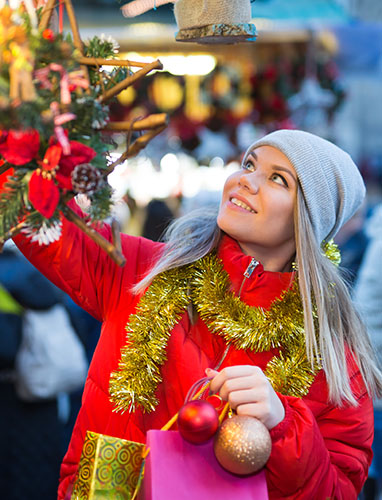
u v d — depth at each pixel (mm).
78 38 1305
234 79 4066
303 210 1676
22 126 1134
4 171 1371
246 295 1685
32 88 1125
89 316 3996
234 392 1398
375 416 3152
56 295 3500
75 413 4082
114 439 1368
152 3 1555
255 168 1709
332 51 4207
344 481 1584
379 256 3236
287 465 1427
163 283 1674
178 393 1606
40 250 1632
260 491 1357
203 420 1327
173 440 1368
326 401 1642
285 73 4023
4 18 1181
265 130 4332
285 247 1749
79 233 1663
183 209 4898
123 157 1270
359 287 3201
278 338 1640
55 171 1194
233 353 1635
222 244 1749
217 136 5012
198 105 4188
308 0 3746
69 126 1208
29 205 1238
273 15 3660
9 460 3438
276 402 1427
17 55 1138
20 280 3404
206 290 1653
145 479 1368
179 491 1324
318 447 1459
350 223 4062
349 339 1737
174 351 1623
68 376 3449
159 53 3752
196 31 1542
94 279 1686
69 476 1624
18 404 3438
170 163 4969
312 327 1630
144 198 4699
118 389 1571
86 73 1257
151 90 4039
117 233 1284
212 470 1361
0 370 3410
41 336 3400
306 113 4160
